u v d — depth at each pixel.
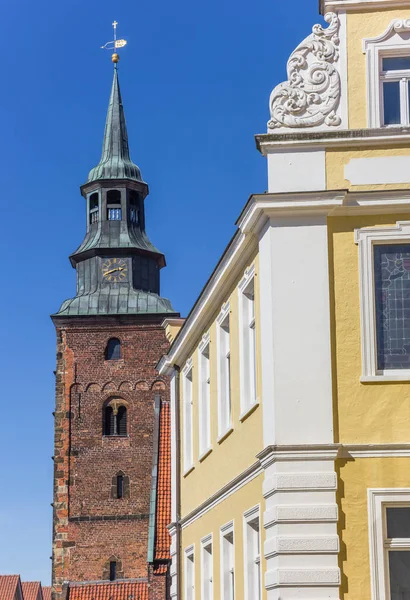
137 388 71.56
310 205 19.86
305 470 19.22
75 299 73.81
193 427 29.67
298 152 20.27
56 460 69.81
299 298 19.83
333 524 18.97
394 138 20.14
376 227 19.94
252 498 21.77
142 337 72.38
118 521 68.56
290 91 20.45
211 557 27.06
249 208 20.58
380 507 19.05
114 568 67.88
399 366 19.77
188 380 31.41
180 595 31.14
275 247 19.97
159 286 76.69
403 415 19.39
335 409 19.50
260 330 20.88
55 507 68.88
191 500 29.86
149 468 69.88
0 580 120.62
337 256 19.94
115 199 77.06
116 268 75.19
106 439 70.31
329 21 20.83
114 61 81.75
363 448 19.23
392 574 19.00
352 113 20.48
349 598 18.78
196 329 28.62
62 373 71.62
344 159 20.22
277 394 19.58
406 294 19.91
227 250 23.33
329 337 19.69
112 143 78.81
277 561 18.92
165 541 49.12
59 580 67.50
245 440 22.66
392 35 20.70
